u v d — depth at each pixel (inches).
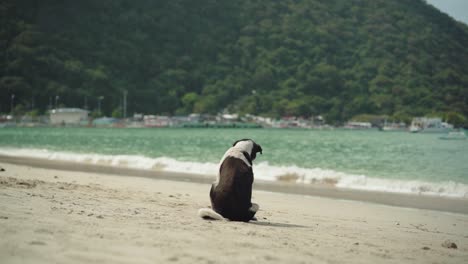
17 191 365.1
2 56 6624.0
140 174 757.9
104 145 1811.0
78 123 5895.7
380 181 685.3
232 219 332.8
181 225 270.7
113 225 246.4
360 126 6919.3
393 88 7780.5
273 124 6820.9
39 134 3287.4
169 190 532.7
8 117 5738.2
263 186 648.4
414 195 578.6
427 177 784.3
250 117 6988.2
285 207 450.3
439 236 322.0
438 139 3302.2
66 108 6220.5
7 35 7081.7
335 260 209.8
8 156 1125.1
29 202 306.5
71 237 204.4
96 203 344.2
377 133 5093.5
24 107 6048.2
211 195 341.4
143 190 513.7
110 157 1014.4
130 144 1931.6
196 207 382.6
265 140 2773.1
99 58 7598.4
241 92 7834.6
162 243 208.5
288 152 1530.5
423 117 6811.0
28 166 853.8
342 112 7436.0
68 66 6811.0
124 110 6491.1
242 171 338.0
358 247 250.7
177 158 1123.3
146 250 192.2
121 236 216.5
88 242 197.3
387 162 1107.9
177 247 203.5
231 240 232.8
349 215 414.6
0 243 183.5
